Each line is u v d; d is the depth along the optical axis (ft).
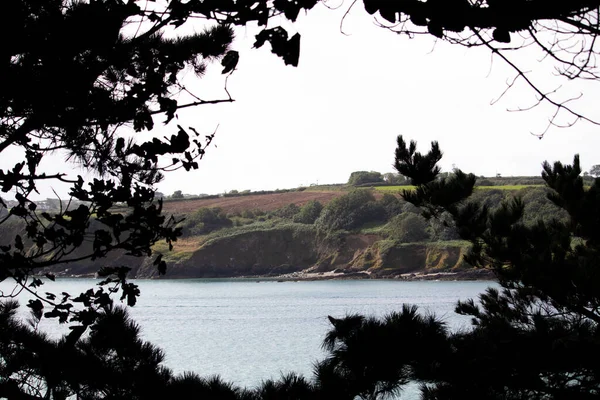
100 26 14.21
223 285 453.17
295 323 223.30
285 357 142.51
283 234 526.98
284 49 11.48
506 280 38.09
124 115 16.02
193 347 162.50
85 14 14.12
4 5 13.26
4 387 18.54
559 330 28.02
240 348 160.35
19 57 16.21
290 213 592.60
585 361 26.81
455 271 436.76
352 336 20.18
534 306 37.78
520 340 27.43
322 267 495.00
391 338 20.18
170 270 502.38
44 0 14.40
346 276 474.49
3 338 21.20
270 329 206.49
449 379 24.14
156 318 247.09
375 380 20.06
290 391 20.47
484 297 39.50
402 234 471.62
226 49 20.22
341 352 20.26
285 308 281.74
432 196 37.14
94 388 21.38
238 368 126.21
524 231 36.47
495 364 26.22
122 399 20.89
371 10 10.79
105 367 21.21
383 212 519.19
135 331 22.47
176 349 159.02
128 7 14.06
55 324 141.69
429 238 466.70
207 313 266.36
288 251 521.24
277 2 11.21
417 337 21.04
